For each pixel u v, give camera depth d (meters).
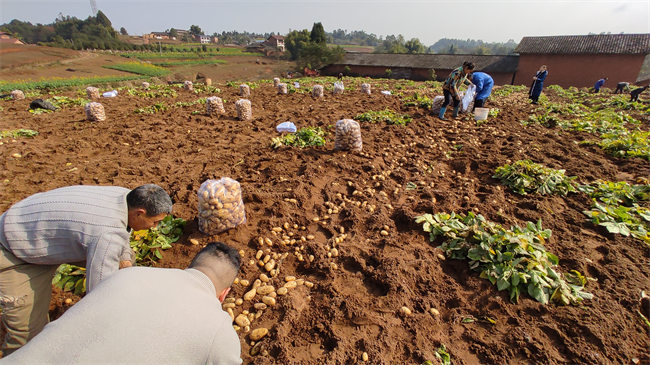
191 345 1.49
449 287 3.26
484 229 3.80
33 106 12.06
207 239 3.86
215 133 8.81
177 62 62.16
